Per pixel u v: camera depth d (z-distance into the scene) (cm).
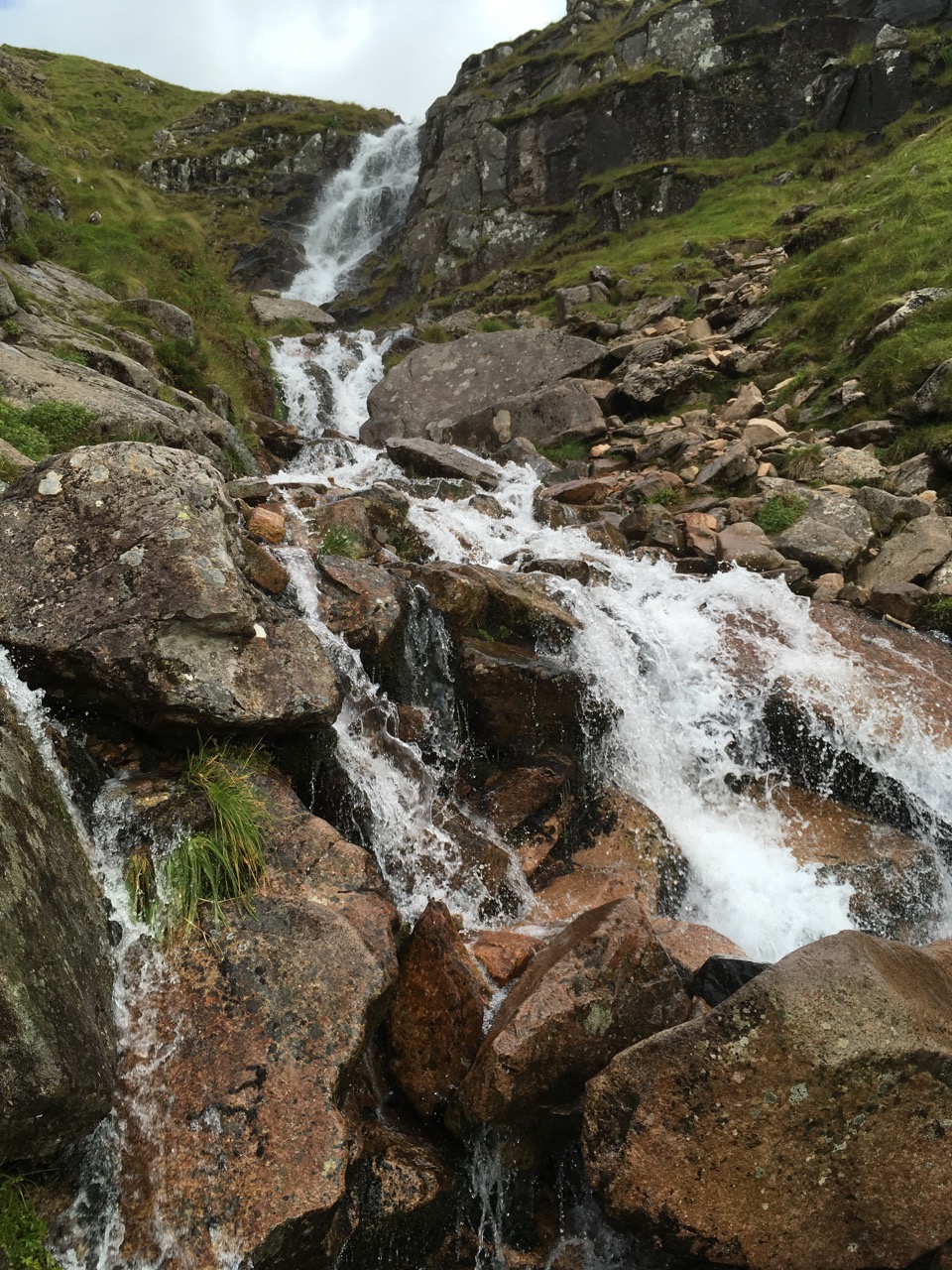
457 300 2372
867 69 2300
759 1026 363
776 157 2364
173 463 515
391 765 610
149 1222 336
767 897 647
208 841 432
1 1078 285
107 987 373
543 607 754
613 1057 397
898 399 1164
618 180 2459
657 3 2745
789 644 830
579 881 610
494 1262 407
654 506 1070
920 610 888
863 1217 362
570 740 704
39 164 2036
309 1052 375
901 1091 359
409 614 691
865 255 1484
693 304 1777
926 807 714
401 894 543
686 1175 363
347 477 1156
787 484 1090
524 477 1225
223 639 487
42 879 352
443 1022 446
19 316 1054
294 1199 338
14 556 476
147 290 1529
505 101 2864
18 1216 316
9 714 416
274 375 1688
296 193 3084
